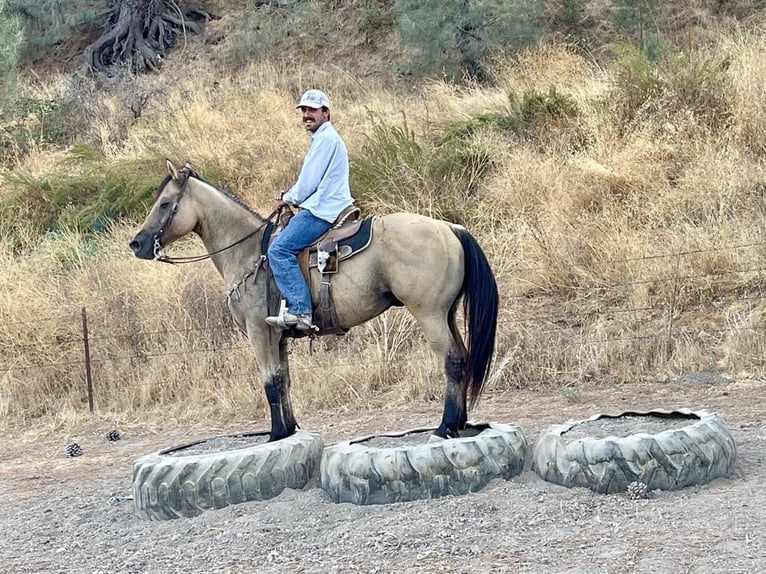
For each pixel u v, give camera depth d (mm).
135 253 7648
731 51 16172
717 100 14594
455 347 7242
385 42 22562
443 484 6676
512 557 5473
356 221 7324
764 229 12055
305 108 7340
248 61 23000
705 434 6641
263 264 7500
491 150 14695
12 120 20281
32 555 6551
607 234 12570
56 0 25938
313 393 11125
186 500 6914
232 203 7699
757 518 5691
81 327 12578
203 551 6137
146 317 12469
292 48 23172
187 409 11352
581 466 6551
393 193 14258
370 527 6199
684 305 11594
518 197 13641
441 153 14875
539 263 12500
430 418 10062
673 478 6445
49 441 10953
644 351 10938
